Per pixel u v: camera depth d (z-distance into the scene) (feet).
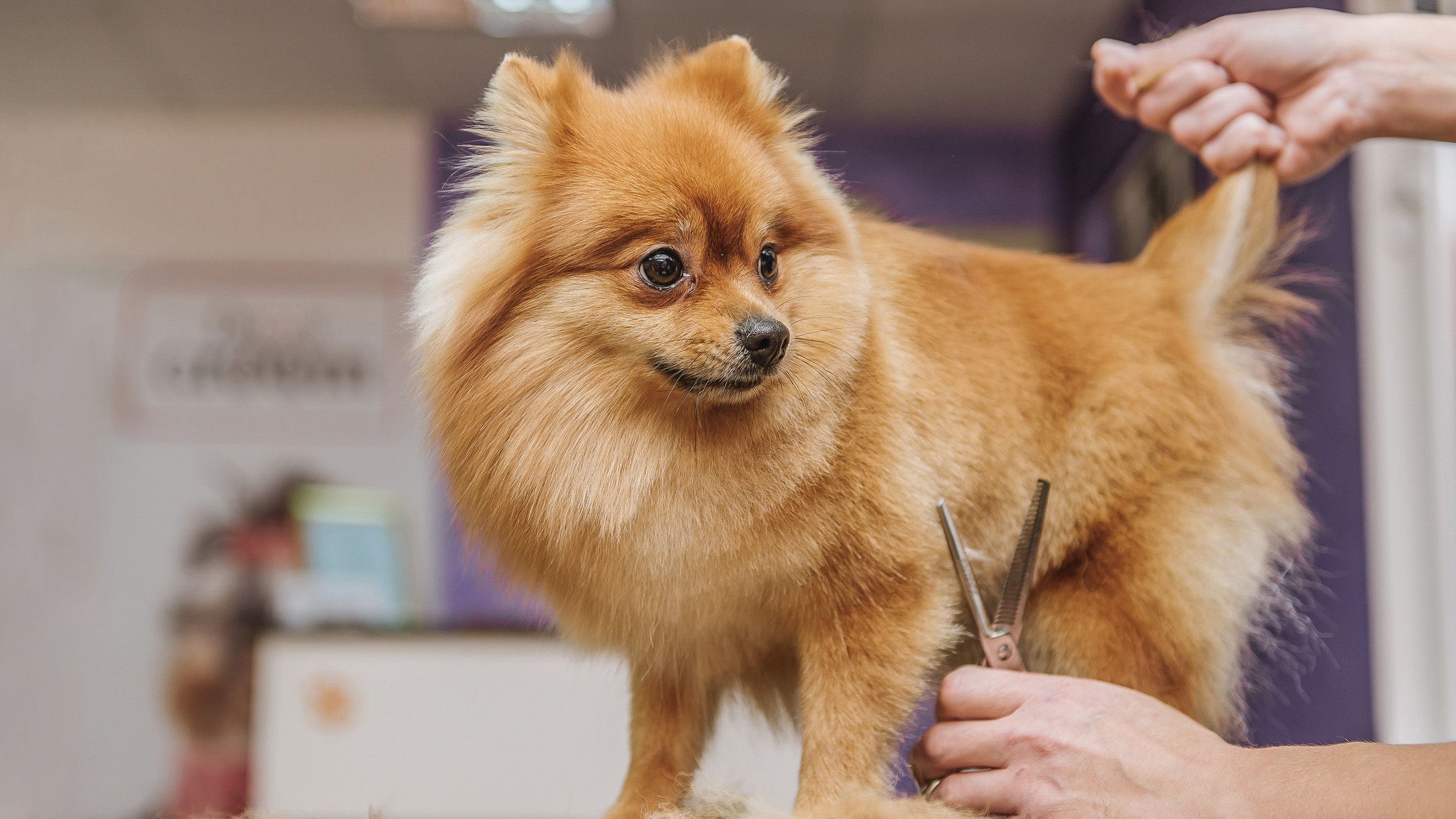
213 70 16.24
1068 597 4.64
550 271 4.23
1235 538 4.67
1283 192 9.49
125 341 17.21
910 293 4.73
